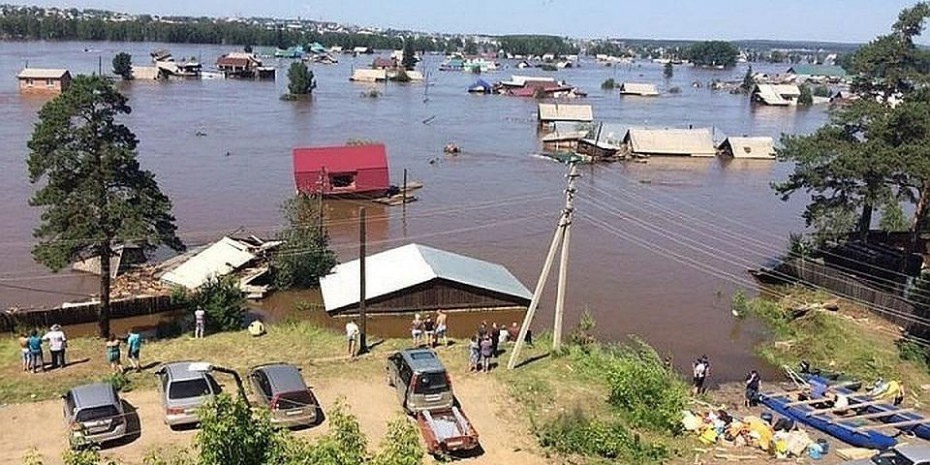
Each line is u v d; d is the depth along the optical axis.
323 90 184.88
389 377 31.55
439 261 49.41
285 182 82.06
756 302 50.91
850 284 50.75
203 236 60.78
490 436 28.17
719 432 30.28
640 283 55.09
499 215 73.44
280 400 26.66
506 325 45.59
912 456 25.77
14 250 55.22
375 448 26.12
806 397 35.06
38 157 37.38
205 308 41.53
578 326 44.03
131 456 24.89
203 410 15.40
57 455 24.97
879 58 55.38
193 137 108.00
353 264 51.31
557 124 122.56
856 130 54.16
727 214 78.75
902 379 39.12
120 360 33.16
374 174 78.94
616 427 28.70
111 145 38.16
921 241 61.38
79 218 38.03
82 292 47.72
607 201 82.06
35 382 30.78
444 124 135.50
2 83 159.00
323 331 39.66
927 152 47.97
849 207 54.31
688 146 116.50
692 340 44.78
